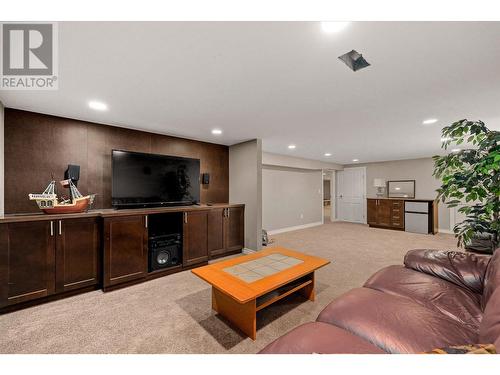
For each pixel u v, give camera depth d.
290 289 2.00
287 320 1.86
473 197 1.46
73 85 1.81
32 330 1.71
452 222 5.60
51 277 2.12
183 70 1.60
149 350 1.50
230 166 4.26
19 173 2.32
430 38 1.24
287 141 4.01
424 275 1.72
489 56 1.42
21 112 2.34
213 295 2.00
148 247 2.73
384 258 3.55
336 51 1.38
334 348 0.95
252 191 3.79
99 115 2.55
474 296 1.49
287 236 5.27
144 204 2.98
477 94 2.01
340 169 7.66
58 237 2.16
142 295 2.31
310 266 2.07
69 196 2.58
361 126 3.05
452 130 1.67
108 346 1.54
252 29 1.17
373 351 0.94
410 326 1.12
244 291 1.57
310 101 2.19
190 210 3.13
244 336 1.66
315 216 6.98
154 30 1.17
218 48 1.34
